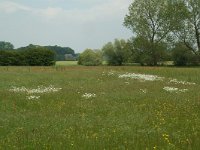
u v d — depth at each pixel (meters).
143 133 14.95
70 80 38.69
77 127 16.14
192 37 91.00
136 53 93.25
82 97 26.12
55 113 20.02
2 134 14.79
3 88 31.41
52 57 89.81
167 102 23.42
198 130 15.21
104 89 30.28
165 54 92.38
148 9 90.56
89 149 12.48
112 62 95.75
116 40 95.94
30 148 12.57
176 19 89.75
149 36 91.75
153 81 37.53
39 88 31.42
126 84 34.16
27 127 16.22
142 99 24.89
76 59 118.25
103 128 15.85
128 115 19.22
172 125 16.44
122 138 14.02
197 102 23.20
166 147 12.55
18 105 22.86
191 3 91.25
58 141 13.55
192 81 39.00
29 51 88.56
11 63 87.56
